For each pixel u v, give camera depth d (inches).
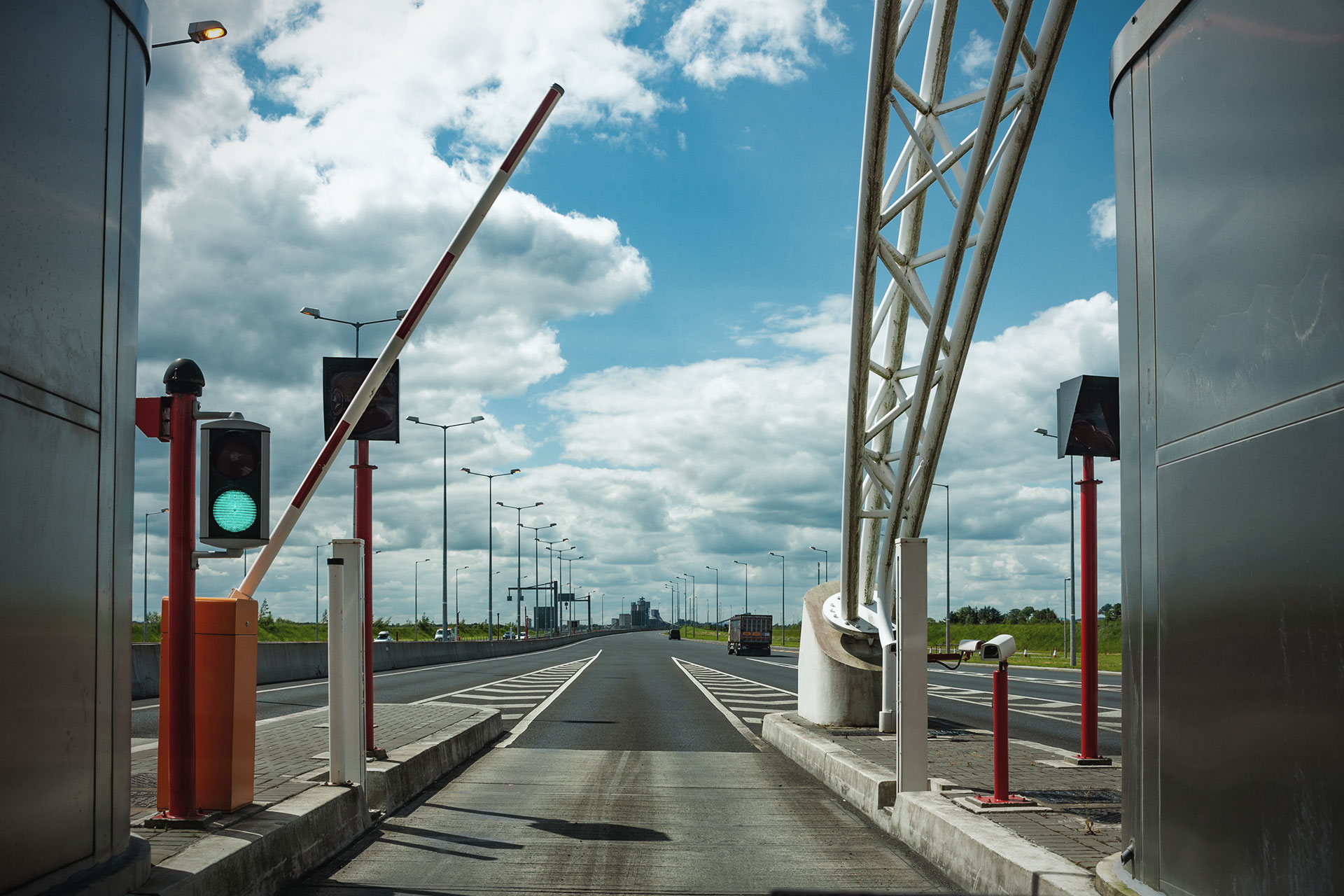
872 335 473.1
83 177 179.0
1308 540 137.1
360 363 386.3
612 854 272.2
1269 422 147.6
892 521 497.0
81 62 178.5
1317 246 136.3
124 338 196.9
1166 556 180.9
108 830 180.4
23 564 153.6
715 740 572.1
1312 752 135.5
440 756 415.8
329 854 259.8
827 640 544.7
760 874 250.5
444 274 319.6
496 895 229.5
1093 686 385.4
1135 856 189.5
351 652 299.6
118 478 192.1
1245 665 152.9
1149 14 187.8
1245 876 151.4
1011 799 278.1
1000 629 3745.1
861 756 391.9
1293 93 142.8
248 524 229.0
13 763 148.6
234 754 242.2
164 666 239.1
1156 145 186.5
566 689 1033.5
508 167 320.8
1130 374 198.5
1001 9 378.3
